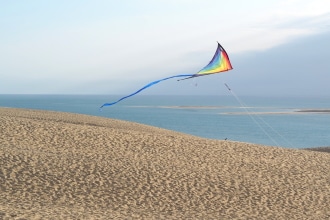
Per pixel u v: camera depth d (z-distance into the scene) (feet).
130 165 76.74
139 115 573.74
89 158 78.13
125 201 62.90
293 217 61.31
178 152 86.69
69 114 184.75
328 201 68.54
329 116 605.31
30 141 84.58
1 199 58.54
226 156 86.94
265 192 70.64
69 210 56.39
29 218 49.62
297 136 348.38
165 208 61.57
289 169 82.43
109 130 97.60
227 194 68.69
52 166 72.38
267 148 96.63
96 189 66.03
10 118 100.99
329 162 89.15
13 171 68.59
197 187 70.38
